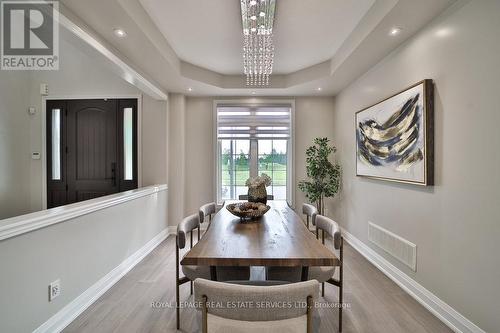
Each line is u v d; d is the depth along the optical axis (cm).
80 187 455
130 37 264
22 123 435
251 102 499
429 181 230
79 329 208
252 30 272
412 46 258
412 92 250
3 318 164
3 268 164
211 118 500
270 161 512
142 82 361
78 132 455
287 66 410
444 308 217
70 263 221
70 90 452
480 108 183
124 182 455
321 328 210
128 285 281
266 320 122
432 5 210
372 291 270
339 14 266
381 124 311
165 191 455
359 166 376
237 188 515
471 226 191
